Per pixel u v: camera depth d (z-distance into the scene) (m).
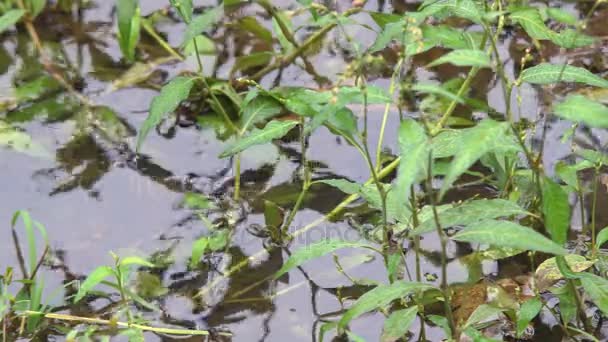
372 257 3.70
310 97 3.33
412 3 5.17
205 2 5.20
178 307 3.50
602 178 4.02
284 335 3.39
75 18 5.07
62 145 4.28
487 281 3.55
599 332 3.34
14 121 4.39
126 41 4.06
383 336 3.06
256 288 3.59
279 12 4.84
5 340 3.36
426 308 3.45
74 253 3.73
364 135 3.30
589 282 3.03
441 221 3.03
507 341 3.34
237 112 4.48
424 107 4.40
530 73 3.29
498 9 3.96
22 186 4.06
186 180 4.11
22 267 3.66
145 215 3.93
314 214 3.93
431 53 4.73
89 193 4.04
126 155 4.24
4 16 4.68
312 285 3.60
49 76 4.67
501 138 3.16
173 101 3.91
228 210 3.96
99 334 3.38
